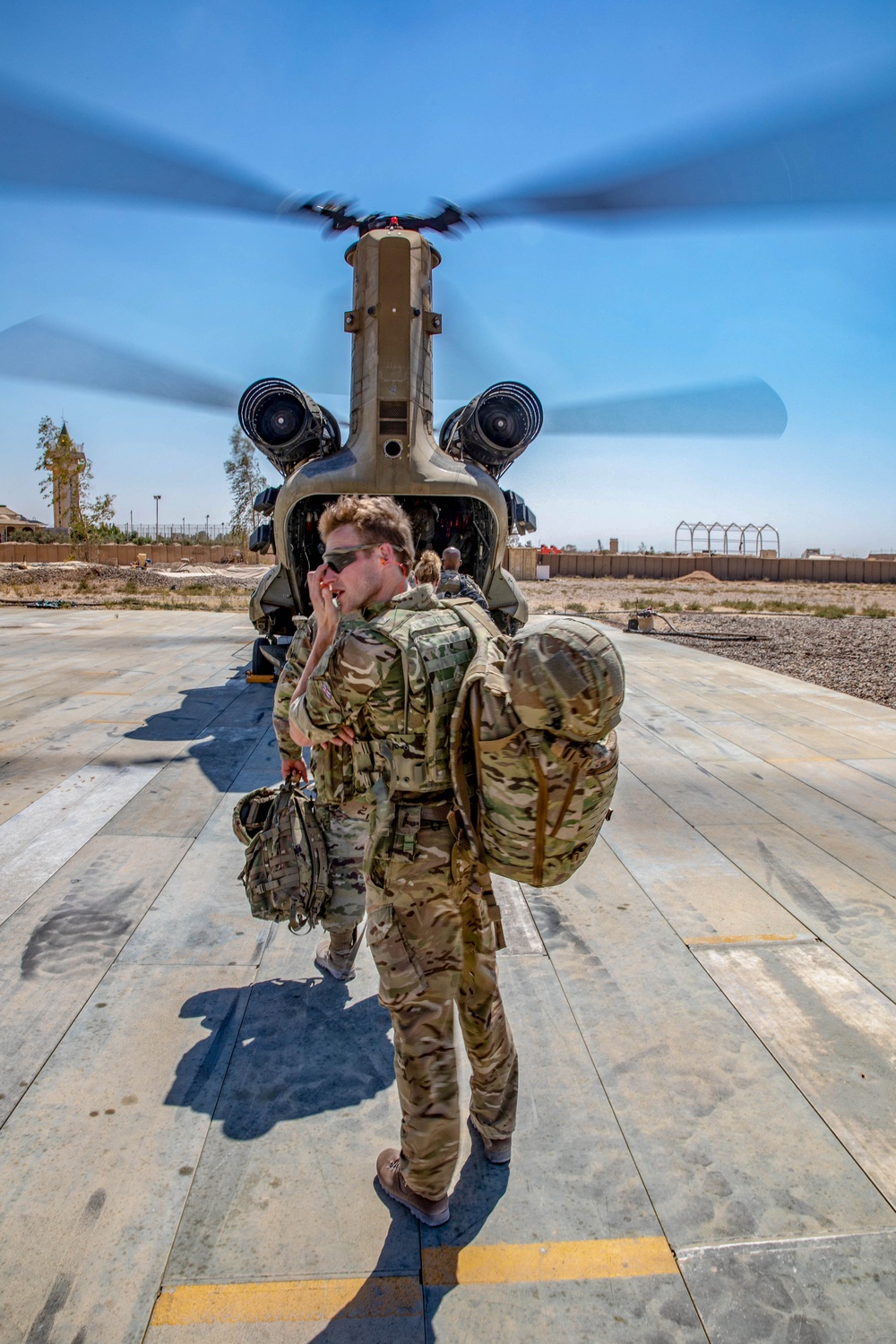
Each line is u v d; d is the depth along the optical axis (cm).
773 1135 229
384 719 186
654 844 441
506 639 203
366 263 592
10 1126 225
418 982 190
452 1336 170
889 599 3806
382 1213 200
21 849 414
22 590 2844
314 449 671
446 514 720
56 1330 168
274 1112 234
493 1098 213
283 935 335
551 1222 199
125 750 596
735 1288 182
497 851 184
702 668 1060
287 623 809
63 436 5306
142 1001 286
